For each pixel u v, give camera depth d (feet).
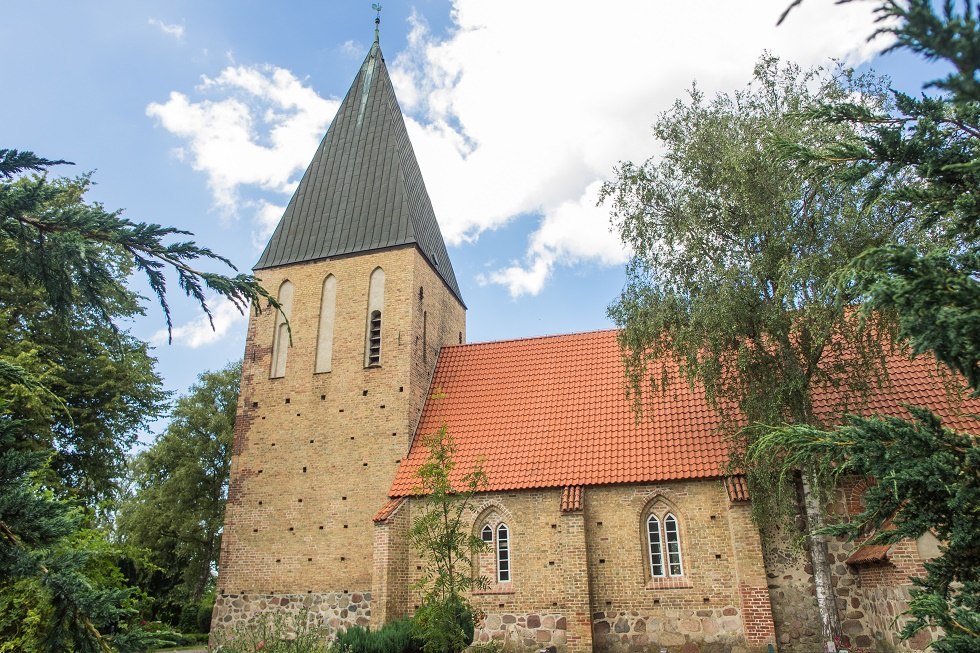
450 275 117.08
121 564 112.68
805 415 61.98
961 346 19.35
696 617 69.41
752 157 62.08
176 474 142.82
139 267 26.16
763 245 62.23
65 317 28.27
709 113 70.28
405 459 87.56
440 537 60.03
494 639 73.15
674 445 77.56
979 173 22.03
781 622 67.15
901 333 21.40
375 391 92.43
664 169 70.23
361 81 122.01
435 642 56.80
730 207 65.41
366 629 63.57
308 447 91.86
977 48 15.07
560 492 77.25
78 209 25.08
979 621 20.01
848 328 58.75
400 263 98.89
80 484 85.46
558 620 72.59
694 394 83.30
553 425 85.56
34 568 18.81
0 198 23.09
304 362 97.14
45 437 70.85
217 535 150.82
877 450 22.59
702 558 71.15
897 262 21.16
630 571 72.43
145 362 93.25
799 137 49.73
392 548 77.51
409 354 93.30
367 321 97.04
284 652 53.11
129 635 19.85
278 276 103.81
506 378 96.07
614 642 70.49
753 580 66.13
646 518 74.79
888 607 59.82
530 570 75.20
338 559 84.64
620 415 84.17
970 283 19.39
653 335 66.74
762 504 65.10
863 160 25.84
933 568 22.81
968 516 21.57
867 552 63.31
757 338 63.72
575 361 95.71
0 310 75.82
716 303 61.21
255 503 90.63
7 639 28.37
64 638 19.10
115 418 88.69
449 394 96.12
